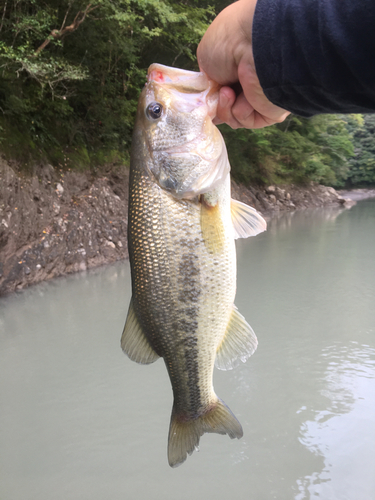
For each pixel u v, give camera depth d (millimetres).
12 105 2066
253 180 5246
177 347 374
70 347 1180
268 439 762
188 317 370
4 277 1736
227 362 387
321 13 204
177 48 3395
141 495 638
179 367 378
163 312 372
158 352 385
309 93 224
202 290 368
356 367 1021
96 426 819
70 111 2613
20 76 2268
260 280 1817
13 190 1874
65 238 2068
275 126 5504
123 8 2643
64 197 2207
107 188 2562
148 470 693
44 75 2156
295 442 750
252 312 1426
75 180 2342
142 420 833
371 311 1407
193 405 389
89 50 2836
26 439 784
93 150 2711
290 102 236
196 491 645
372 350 1117
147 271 372
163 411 863
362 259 2188
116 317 1400
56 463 717
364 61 194
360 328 1266
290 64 218
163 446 756
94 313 1446
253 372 1016
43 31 2311
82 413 862
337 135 7301
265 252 2436
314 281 1784
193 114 359
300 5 213
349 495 622
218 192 371
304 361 1063
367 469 674
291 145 5695
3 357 1130
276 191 5262
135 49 3029
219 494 636
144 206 372
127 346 394
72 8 2479
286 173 5812
